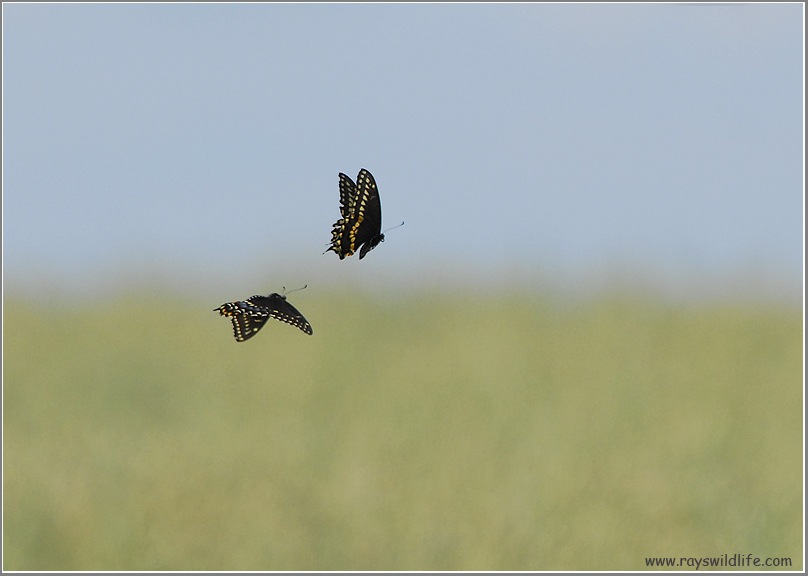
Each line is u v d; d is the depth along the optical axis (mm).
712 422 15320
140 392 17500
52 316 21375
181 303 22750
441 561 12102
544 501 12852
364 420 15633
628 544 12453
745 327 20438
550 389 17203
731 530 12820
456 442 14359
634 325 20906
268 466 13633
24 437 15086
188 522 12508
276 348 19250
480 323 21812
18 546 12070
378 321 21891
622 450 14359
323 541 12438
